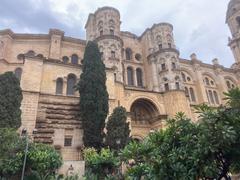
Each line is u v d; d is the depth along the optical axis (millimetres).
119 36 46562
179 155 6777
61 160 20031
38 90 28578
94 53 31781
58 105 29094
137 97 37156
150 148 8398
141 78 49406
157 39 50406
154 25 52469
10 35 41250
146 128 38719
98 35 45969
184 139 6910
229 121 6496
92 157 21641
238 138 6395
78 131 28078
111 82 33719
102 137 26500
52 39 42812
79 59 44219
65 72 32062
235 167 7039
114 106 31969
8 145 17781
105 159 20938
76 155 26609
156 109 38062
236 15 65125
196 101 51438
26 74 29078
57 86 31078
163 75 44219
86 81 29062
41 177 18219
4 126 21438
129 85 46688
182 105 37875
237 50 62125
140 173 8898
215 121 6508
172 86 42250
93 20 51344
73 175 19844
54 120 27703
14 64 39406
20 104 24203
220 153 6695
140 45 54000
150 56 48625
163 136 7793
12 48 41000
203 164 6375
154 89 44562
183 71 53656
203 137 6312
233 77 59688
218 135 6137
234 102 6844
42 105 28188
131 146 9422
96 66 30438
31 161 18234
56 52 41781
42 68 30609
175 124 7707
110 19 46844
